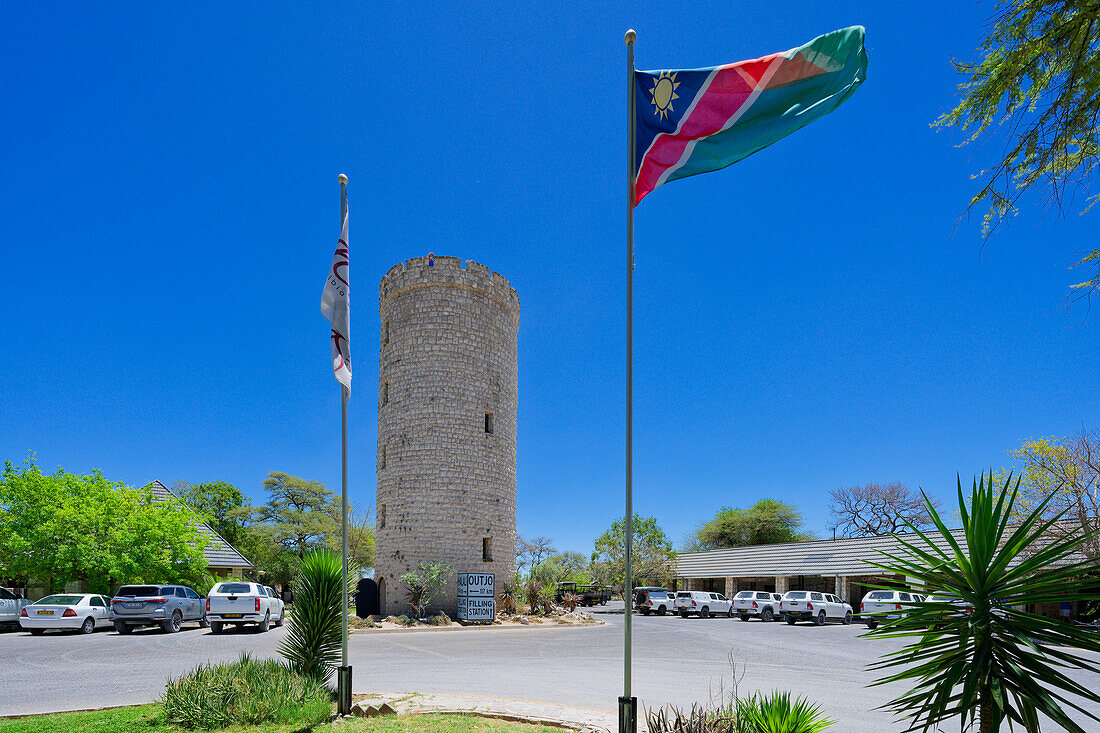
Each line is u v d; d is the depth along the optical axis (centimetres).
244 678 880
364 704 893
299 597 1014
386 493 3359
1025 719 429
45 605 2328
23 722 833
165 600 2381
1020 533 446
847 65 747
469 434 3384
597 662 1579
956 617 471
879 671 1440
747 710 636
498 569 3409
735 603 3728
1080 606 2544
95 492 2894
